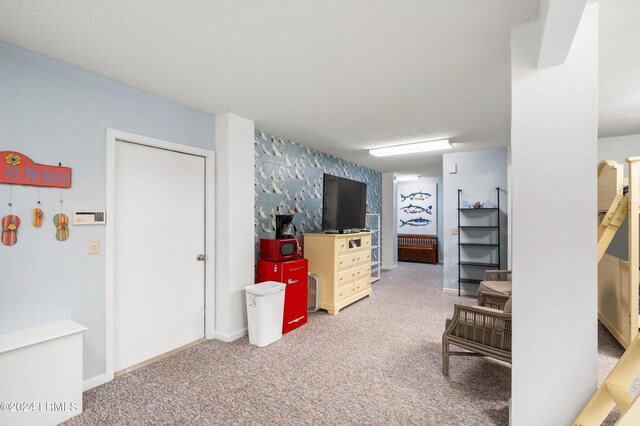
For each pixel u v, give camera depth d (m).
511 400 1.74
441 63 2.19
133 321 2.62
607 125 3.60
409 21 1.71
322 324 3.66
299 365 2.62
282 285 3.25
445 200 5.27
